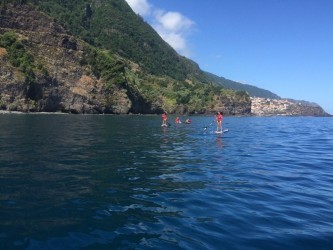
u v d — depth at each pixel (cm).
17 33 10269
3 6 10269
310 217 965
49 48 10569
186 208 1028
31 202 1037
